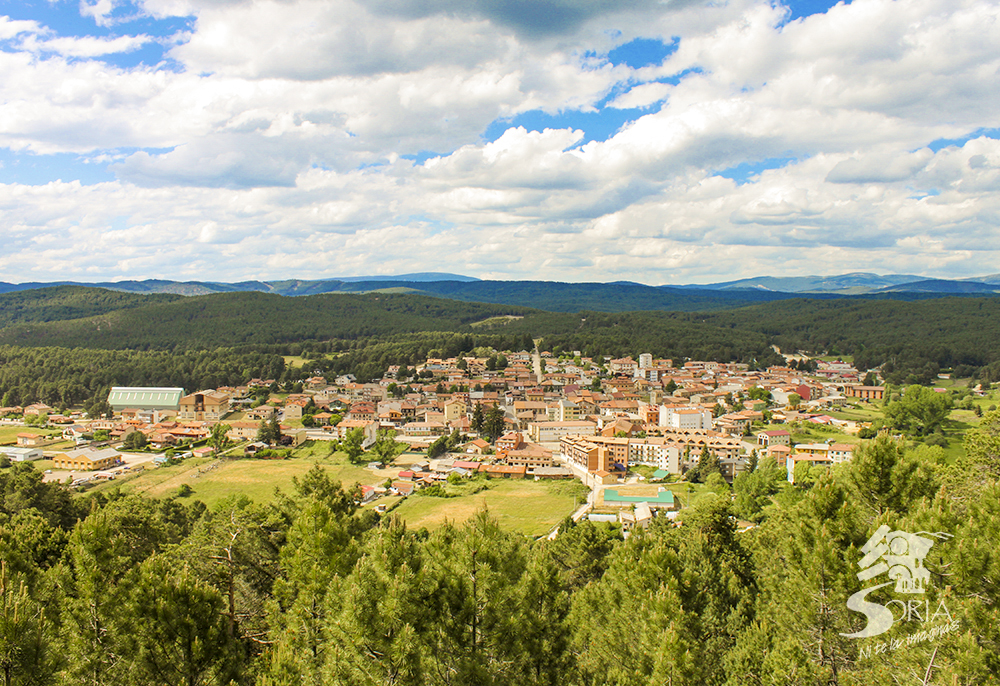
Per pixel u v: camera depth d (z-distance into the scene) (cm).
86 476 17312
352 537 4075
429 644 3155
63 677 2803
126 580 3375
